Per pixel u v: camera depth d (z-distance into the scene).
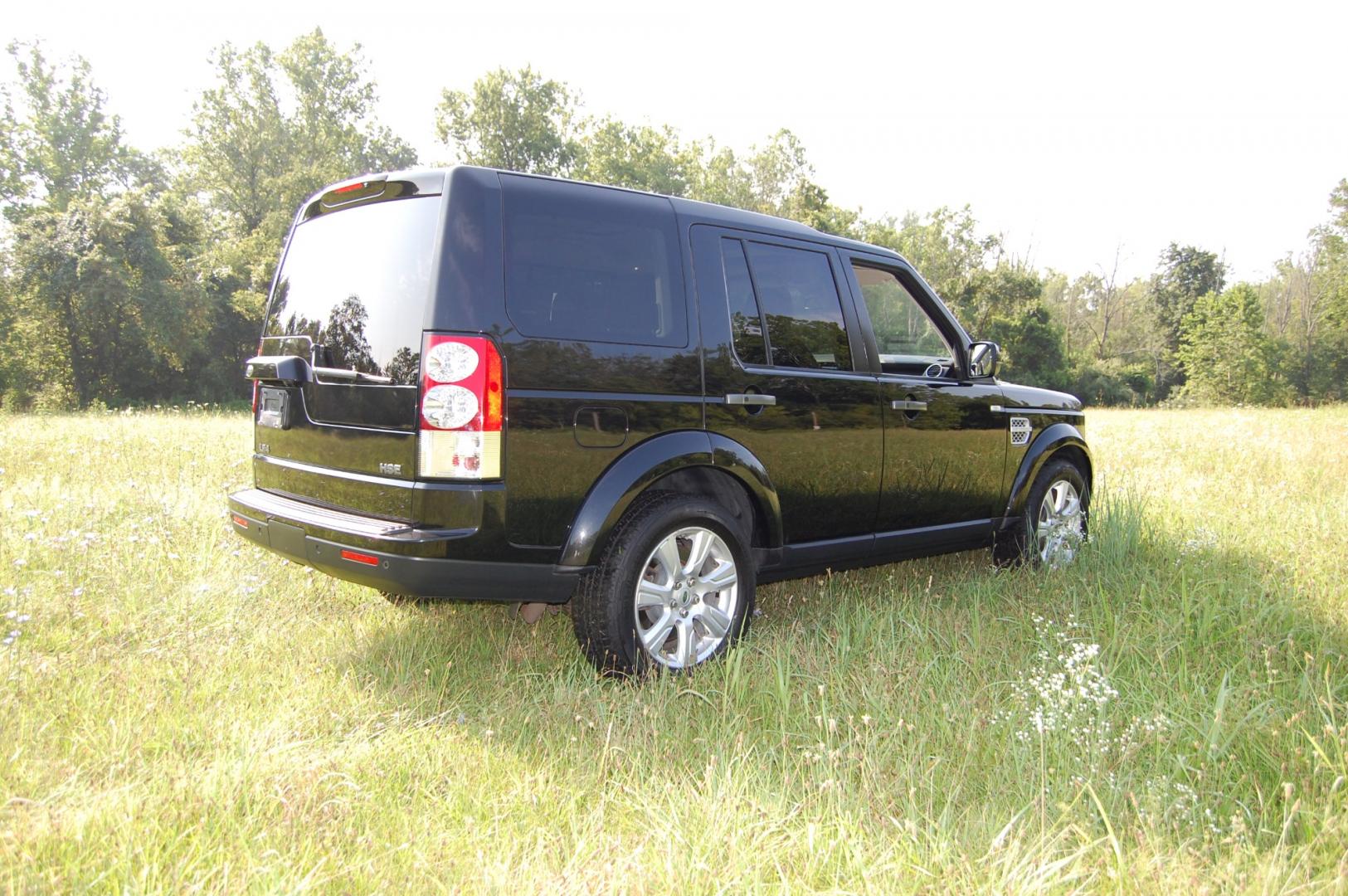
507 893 2.03
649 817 2.38
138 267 39.03
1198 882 2.08
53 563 4.45
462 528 3.03
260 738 2.72
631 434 3.40
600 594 3.30
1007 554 5.25
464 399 3.02
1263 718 2.90
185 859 2.04
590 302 3.36
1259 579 4.76
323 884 2.01
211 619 3.96
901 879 2.13
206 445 9.66
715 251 3.83
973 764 2.72
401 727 2.94
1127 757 2.74
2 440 9.65
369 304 3.33
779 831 2.36
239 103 55.75
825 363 4.18
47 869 1.98
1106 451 11.23
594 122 60.47
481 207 3.16
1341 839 2.27
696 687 3.33
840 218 62.75
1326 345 67.56
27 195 52.59
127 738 2.67
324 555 3.24
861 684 3.25
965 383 4.86
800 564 4.11
